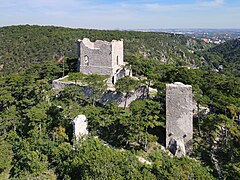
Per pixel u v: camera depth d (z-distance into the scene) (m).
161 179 28.45
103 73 60.78
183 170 28.36
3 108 59.53
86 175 32.91
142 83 53.41
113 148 39.59
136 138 41.34
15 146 46.31
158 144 42.59
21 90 60.41
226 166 33.69
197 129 45.47
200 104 47.06
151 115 42.56
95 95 54.25
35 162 40.88
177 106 41.84
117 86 52.81
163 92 47.41
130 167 30.84
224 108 44.66
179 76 54.19
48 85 60.00
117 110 45.38
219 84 53.56
